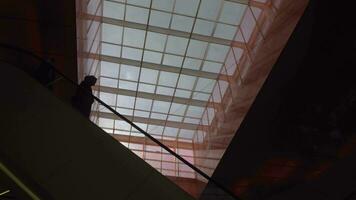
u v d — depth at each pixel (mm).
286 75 16547
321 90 16906
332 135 18922
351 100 16719
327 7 13125
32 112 6840
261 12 21781
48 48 16312
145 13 25812
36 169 5707
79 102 8391
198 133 35656
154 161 34656
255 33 22531
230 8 24953
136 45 28469
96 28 24547
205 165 26859
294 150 20859
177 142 37438
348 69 15508
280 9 17641
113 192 5430
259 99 17922
